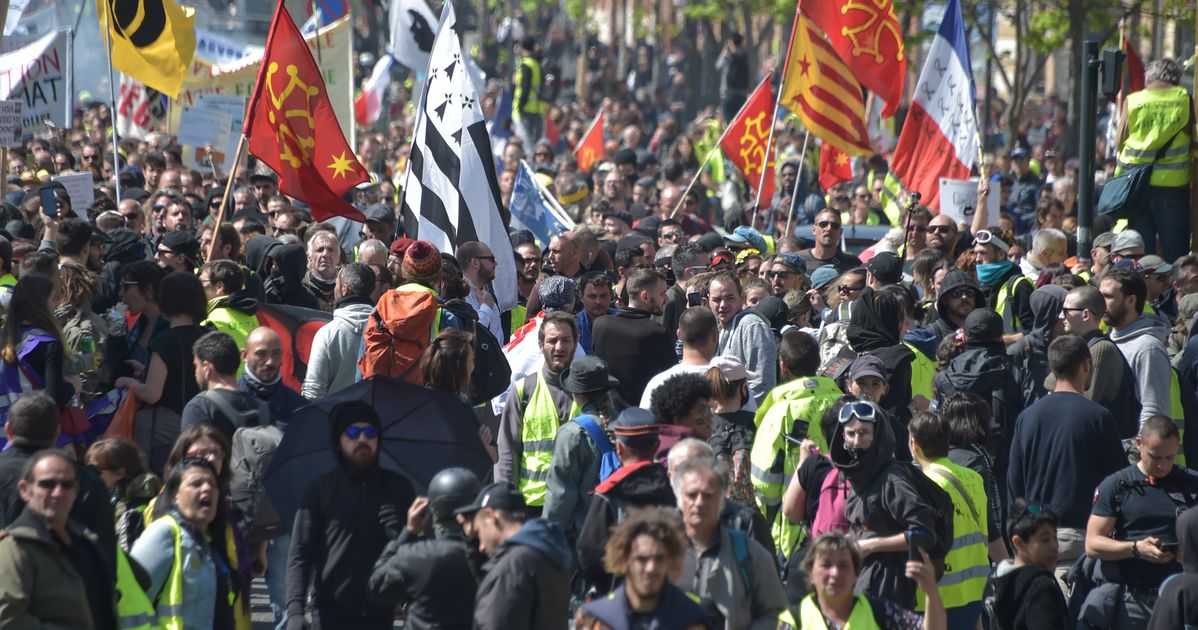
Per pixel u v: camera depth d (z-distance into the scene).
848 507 25.53
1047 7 105.44
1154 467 27.98
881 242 51.44
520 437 30.36
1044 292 36.22
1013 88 103.75
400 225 42.59
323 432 27.03
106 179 63.59
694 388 26.11
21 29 96.75
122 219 45.12
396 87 152.00
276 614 31.20
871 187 79.56
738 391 29.34
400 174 89.50
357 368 32.81
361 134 107.00
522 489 30.14
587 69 175.62
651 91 180.12
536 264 43.28
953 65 56.06
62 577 21.69
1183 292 41.16
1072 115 87.00
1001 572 27.98
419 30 82.94
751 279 41.19
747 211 67.12
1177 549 27.44
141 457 26.55
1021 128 127.50
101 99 100.94
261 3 113.62
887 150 98.88
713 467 22.25
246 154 64.50
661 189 77.25
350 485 25.19
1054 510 30.67
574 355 31.75
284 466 27.02
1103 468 30.58
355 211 42.59
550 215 57.56
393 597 23.56
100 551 22.47
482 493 23.03
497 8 192.62
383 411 27.19
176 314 31.42
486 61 163.62
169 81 51.25
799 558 26.12
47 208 46.50
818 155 81.44
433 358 28.97
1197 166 49.38
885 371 30.56
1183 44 117.62
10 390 29.92
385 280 37.66
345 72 70.69
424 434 27.20
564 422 30.06
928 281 42.81
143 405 30.95
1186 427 34.97
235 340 32.94
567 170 81.81
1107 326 38.06
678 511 21.53
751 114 62.50
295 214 48.75
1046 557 27.89
